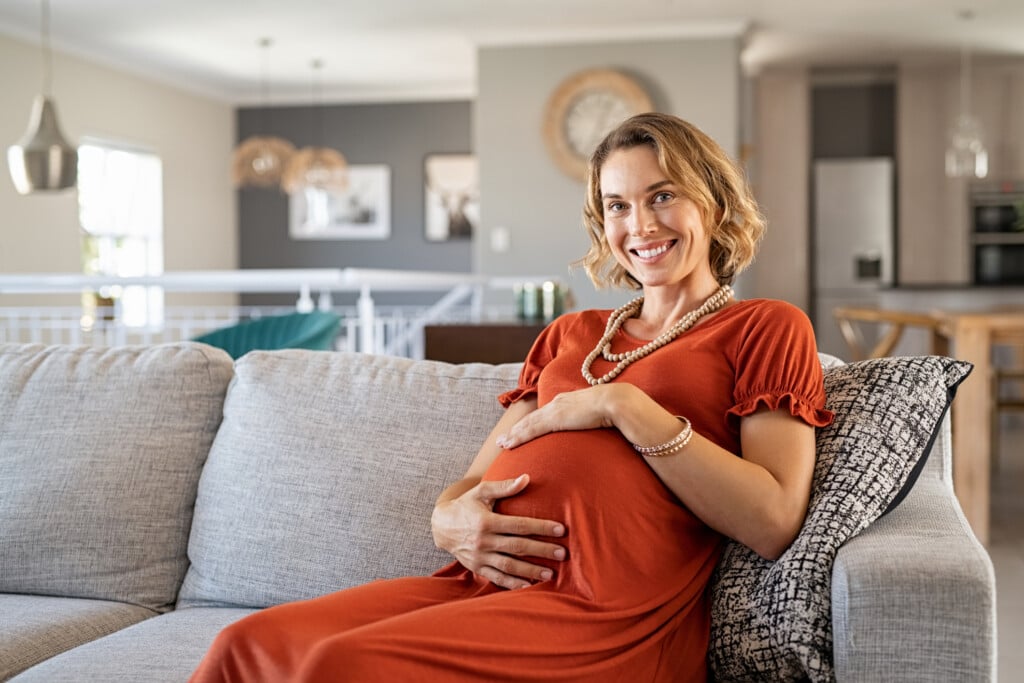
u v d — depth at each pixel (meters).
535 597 1.32
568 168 6.86
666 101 6.78
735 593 1.40
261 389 1.87
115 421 1.92
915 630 1.22
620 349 1.62
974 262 8.24
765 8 6.25
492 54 6.96
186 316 8.55
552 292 3.68
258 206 9.50
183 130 8.56
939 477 1.61
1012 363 6.58
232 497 1.79
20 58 6.61
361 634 1.19
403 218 9.32
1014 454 5.82
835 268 8.32
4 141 6.47
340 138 9.37
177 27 6.66
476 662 1.21
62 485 1.88
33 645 1.62
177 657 1.48
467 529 1.45
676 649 1.39
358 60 7.79
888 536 1.34
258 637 1.24
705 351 1.51
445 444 1.75
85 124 7.27
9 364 2.04
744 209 1.61
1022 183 8.03
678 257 1.57
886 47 7.43
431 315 4.25
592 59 6.85
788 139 8.31
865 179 8.24
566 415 1.46
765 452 1.41
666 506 1.41
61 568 1.85
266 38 6.99
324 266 9.45
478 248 7.04
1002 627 2.91
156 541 1.86
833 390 1.56
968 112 8.09
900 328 4.74
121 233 7.88
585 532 1.38
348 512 1.72
